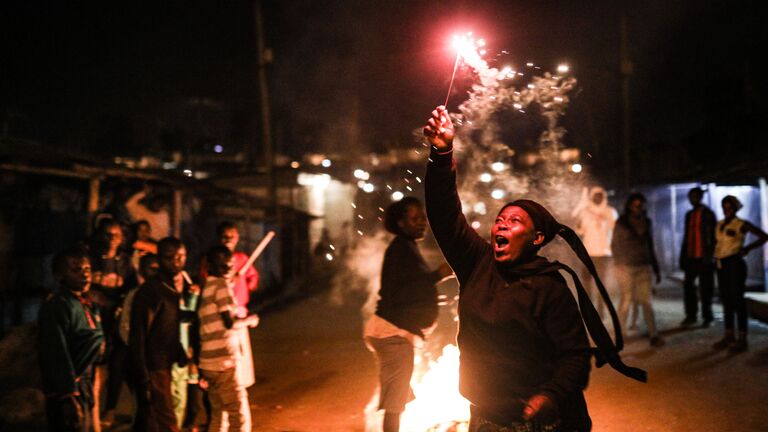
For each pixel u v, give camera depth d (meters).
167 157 28.73
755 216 15.84
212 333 5.35
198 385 5.87
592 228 10.81
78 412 4.42
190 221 14.39
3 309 9.09
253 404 7.00
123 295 7.16
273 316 14.17
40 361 4.46
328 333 11.55
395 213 5.17
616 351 3.05
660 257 22.25
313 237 29.39
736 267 8.82
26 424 6.20
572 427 3.00
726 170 14.27
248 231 17.11
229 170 30.58
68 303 4.60
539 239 3.11
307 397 7.23
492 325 3.01
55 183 10.86
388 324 4.99
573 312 2.97
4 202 9.48
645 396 6.72
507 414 3.00
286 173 27.48
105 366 8.16
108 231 7.08
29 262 9.80
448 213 3.25
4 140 11.45
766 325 10.80
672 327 10.77
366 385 7.68
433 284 5.14
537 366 2.99
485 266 3.19
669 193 22.05
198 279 5.84
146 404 5.10
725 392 6.77
